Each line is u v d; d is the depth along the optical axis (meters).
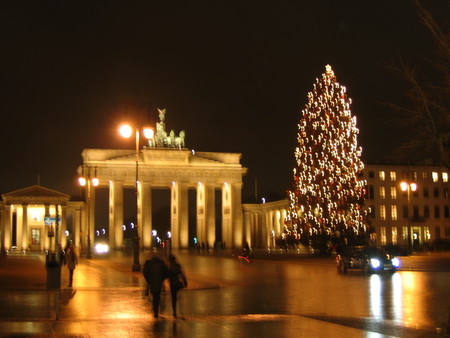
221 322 21.94
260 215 159.88
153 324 21.39
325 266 63.91
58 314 22.73
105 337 18.41
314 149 86.31
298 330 19.92
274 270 57.66
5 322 21.92
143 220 143.62
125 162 144.00
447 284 39.69
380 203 119.31
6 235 124.88
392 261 51.44
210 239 148.50
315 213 85.44
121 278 44.47
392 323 22.47
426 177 122.00
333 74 86.44
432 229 121.94
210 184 150.25
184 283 23.86
